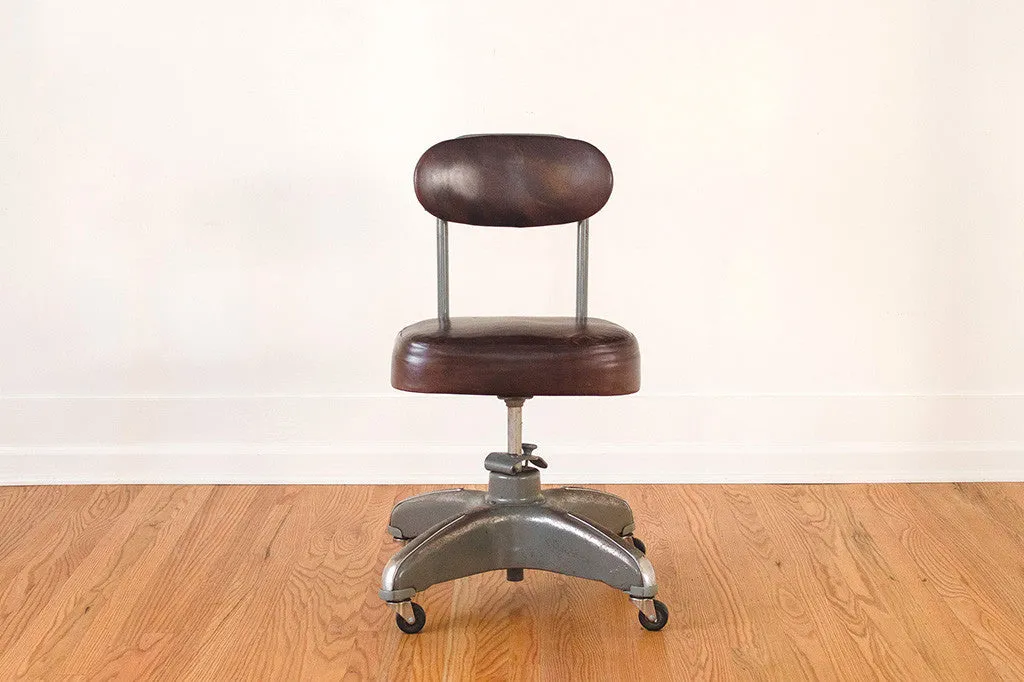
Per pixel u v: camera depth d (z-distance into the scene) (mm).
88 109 2723
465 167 2068
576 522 1932
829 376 2818
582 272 2121
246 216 2766
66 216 2758
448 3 2693
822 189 2758
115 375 2812
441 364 1810
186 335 2805
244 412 2816
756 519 2514
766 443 2812
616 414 2816
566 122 2732
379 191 2758
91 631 1894
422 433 2816
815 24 2705
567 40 2703
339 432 2820
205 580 2135
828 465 2805
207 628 1909
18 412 2807
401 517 2205
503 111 2730
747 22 2703
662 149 2738
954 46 2711
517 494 1994
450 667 1763
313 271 2787
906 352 2814
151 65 2713
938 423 2799
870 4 2699
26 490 2752
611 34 2701
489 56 2711
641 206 2760
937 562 2221
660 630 1896
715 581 2125
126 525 2467
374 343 2811
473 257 2775
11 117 2723
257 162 2748
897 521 2492
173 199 2758
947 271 2787
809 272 2787
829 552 2285
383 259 2781
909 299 2795
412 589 1857
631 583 1867
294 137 2738
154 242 2771
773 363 2818
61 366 2809
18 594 2057
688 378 2822
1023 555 2260
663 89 2721
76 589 2082
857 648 1823
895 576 2145
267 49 2711
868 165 2750
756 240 2773
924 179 2756
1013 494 2705
